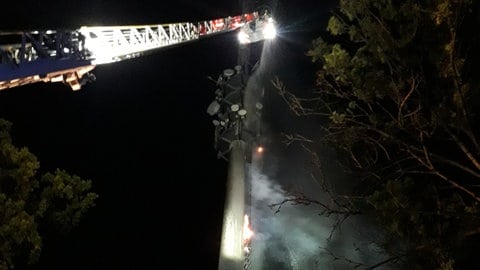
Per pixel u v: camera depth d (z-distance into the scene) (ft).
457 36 21.99
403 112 24.23
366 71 24.11
